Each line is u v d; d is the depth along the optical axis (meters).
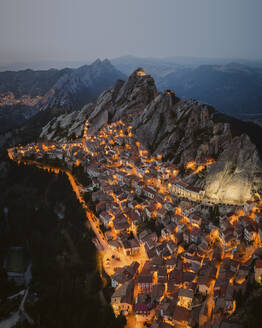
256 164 125.44
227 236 109.56
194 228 117.62
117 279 99.00
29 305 94.56
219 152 141.75
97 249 119.81
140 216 133.00
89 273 108.88
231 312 80.88
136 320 88.44
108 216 132.88
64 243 126.06
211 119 157.50
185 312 83.38
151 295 92.88
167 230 120.44
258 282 85.31
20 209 152.62
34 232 133.62
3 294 101.25
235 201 124.69
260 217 111.44
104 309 91.81
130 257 114.38
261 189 122.31
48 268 111.75
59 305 93.25
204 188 131.62
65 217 143.50
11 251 125.00
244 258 102.44
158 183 152.12
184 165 148.12
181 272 100.00
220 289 88.44
